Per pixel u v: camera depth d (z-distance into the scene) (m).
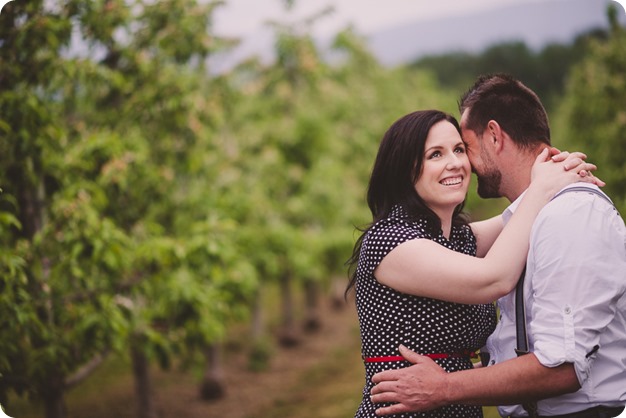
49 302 3.96
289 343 10.53
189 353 5.50
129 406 7.45
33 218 4.11
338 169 9.65
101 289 4.21
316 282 11.79
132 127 5.00
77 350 4.10
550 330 1.75
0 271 3.31
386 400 1.90
